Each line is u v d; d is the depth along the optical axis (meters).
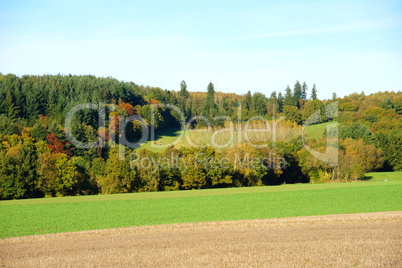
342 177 82.38
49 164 65.38
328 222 27.25
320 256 18.78
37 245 22.39
